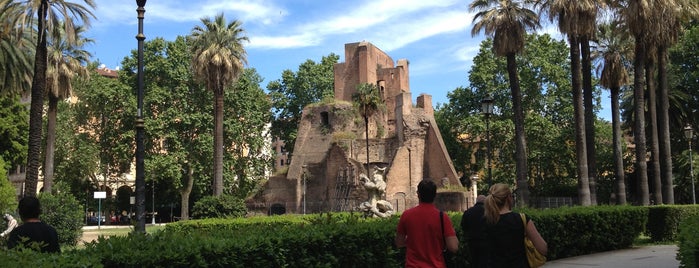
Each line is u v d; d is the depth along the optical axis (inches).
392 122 2800.2
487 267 259.8
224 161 2324.1
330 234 380.2
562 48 2485.2
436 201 2175.2
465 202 2127.2
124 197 2893.7
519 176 1317.7
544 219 625.6
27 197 299.1
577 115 1131.9
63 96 1643.7
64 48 1651.1
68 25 976.3
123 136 2250.2
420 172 2434.8
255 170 2492.6
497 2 1376.7
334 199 2329.0
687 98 1711.4
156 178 2322.8
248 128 2466.8
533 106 2460.6
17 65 1251.2
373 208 860.0
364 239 399.5
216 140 1615.4
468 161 2588.6
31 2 915.4
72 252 271.4
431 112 2576.3
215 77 1620.3
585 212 707.4
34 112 977.5
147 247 294.5
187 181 2359.7
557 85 2416.3
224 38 1654.8
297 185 2439.7
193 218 1414.9
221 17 1708.9
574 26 1099.9
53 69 1558.8
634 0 1050.7
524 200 1305.4
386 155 2541.8
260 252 331.0
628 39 1337.4
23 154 1704.0
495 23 1339.8
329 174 2388.0
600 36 1423.5
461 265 478.0
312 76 3004.4
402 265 427.8
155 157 2213.3
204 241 313.1
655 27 1048.2
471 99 2544.3
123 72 2369.6
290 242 352.2
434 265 261.1
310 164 2490.2
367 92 2188.7
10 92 1314.0
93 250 271.6
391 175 2311.8
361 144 2514.8
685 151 1715.1
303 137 2608.3
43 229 293.3
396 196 2317.9
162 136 2249.0
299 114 3026.6
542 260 262.5
